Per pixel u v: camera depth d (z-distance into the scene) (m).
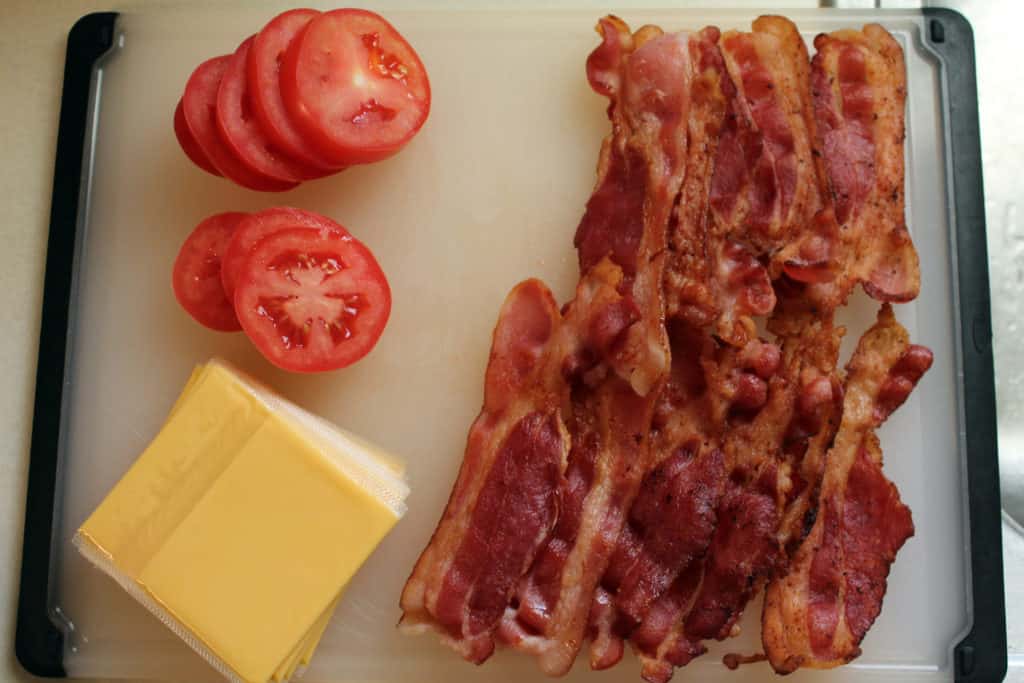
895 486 0.66
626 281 0.65
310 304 0.65
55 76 0.69
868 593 0.65
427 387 0.68
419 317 0.68
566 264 0.68
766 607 0.64
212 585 0.63
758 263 0.65
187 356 0.68
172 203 0.69
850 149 0.67
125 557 0.63
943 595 0.67
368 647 0.67
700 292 0.64
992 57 0.70
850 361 0.67
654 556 0.64
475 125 0.69
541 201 0.69
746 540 0.64
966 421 0.67
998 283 0.69
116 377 0.68
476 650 0.64
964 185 0.68
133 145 0.69
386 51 0.66
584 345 0.65
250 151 0.66
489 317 0.68
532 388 0.65
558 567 0.64
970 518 0.67
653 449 0.65
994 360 0.69
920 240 0.69
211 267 0.66
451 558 0.64
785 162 0.67
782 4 0.70
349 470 0.64
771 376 0.65
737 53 0.67
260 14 0.69
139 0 0.70
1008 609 0.67
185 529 0.63
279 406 0.65
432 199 0.69
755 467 0.65
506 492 0.64
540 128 0.69
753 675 0.67
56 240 0.68
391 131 0.66
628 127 0.66
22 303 0.68
